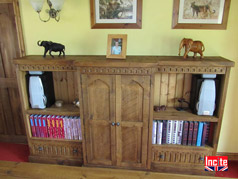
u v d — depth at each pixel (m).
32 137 2.20
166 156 2.05
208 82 1.84
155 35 2.06
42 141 2.19
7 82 2.43
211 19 1.96
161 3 1.96
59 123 2.12
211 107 1.89
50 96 2.20
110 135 1.97
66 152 2.20
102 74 1.79
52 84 2.25
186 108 2.13
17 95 2.49
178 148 2.00
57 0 1.82
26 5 2.10
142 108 1.86
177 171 2.06
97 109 1.91
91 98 1.88
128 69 1.75
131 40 2.09
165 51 2.10
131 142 1.98
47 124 2.14
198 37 2.02
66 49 2.19
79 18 2.08
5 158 2.38
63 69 1.91
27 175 1.30
